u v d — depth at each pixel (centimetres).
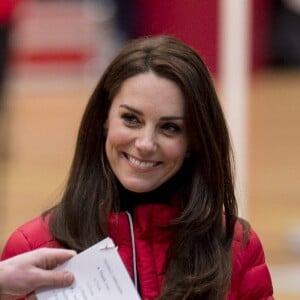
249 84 3216
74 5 3319
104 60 3294
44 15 3309
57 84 3269
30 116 2894
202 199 751
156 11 2545
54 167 2331
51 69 3297
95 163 760
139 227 750
